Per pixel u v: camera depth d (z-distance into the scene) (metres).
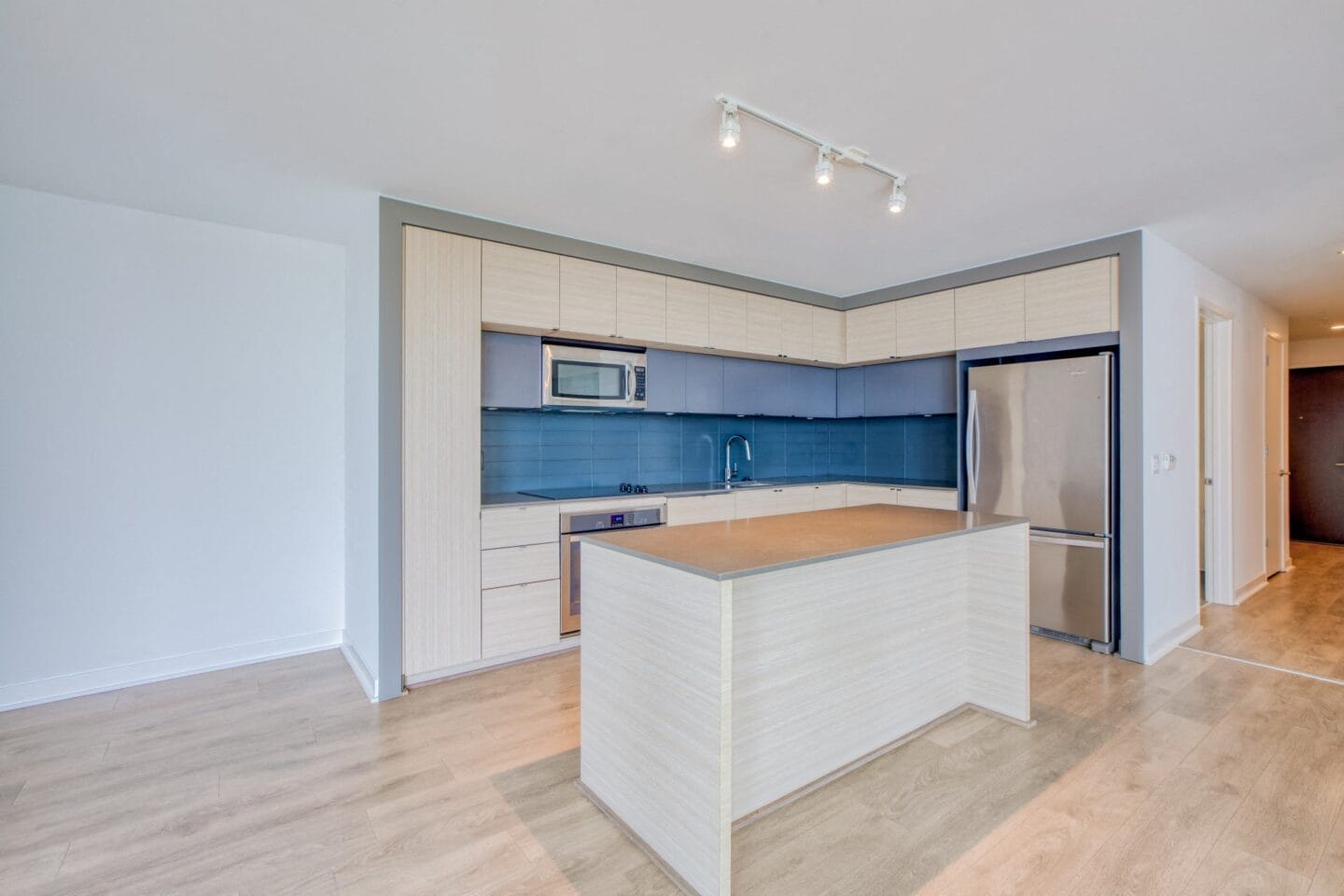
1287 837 1.80
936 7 1.52
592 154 2.33
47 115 2.05
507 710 2.65
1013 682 2.56
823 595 2.12
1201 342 4.41
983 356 3.87
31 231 2.72
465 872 1.68
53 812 1.93
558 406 3.49
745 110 2.00
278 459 3.31
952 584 2.64
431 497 2.88
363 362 2.99
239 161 2.40
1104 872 1.66
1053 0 1.49
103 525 2.87
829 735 2.15
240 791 2.05
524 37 1.65
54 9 1.52
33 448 2.73
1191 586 3.69
